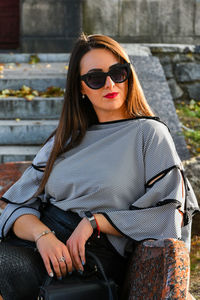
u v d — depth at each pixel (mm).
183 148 4277
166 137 2059
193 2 7414
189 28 7461
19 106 5066
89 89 2186
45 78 5535
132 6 7352
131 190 2049
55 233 2104
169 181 1976
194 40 7492
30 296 1899
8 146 4703
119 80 2133
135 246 2018
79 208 2074
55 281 1882
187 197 2111
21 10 7344
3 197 2301
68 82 2277
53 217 2166
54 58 6414
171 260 1623
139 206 1970
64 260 1932
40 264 1972
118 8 7324
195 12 7441
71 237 1972
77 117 2244
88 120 2285
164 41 7453
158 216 1938
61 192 2162
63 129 2250
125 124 2137
